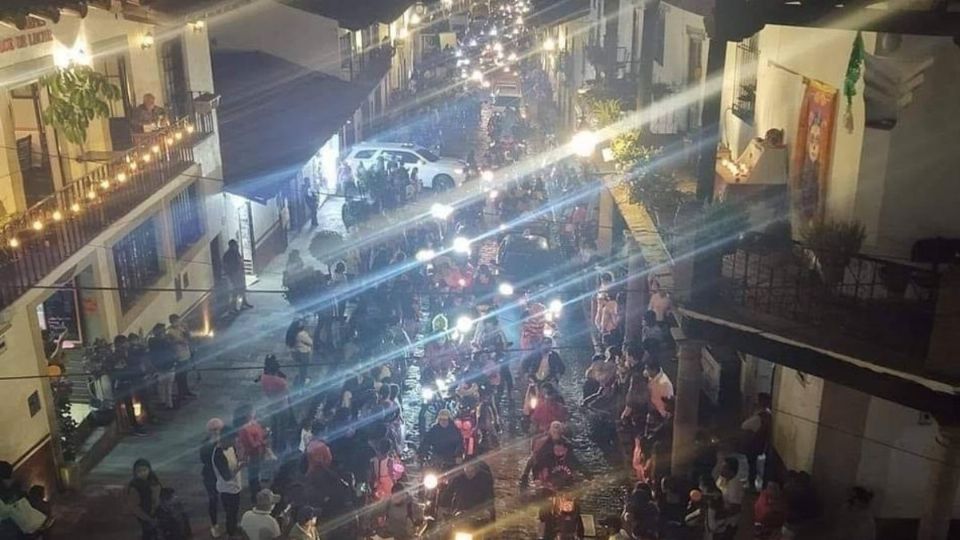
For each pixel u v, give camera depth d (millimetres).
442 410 12734
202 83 20047
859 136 9906
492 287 18625
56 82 12828
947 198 9805
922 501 11188
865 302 9211
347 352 15633
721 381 15117
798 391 12102
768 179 12258
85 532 12039
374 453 12203
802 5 8742
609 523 10430
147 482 10680
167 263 17547
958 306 7980
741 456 13148
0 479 10547
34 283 12148
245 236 21938
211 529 11891
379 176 25734
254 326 19453
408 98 43000
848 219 10203
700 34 16250
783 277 9695
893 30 8445
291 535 10203
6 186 13078
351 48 31625
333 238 20750
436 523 11359
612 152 15805
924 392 7914
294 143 22578
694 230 10180
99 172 14586
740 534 11516
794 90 12008
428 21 53719
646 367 13789
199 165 18531
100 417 14297
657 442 12117
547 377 15211
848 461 11344
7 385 12000
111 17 16141
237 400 15906
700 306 9625
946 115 9586
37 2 11852
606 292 17344
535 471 12570
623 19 25703
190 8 18656
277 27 29234
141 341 15172
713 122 10336
